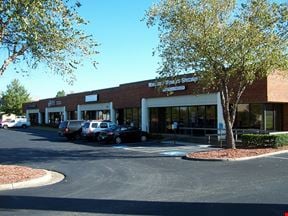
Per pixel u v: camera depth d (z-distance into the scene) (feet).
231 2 69.41
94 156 77.51
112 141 112.16
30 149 95.61
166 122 127.85
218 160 65.92
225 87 75.72
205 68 72.02
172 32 71.67
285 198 34.63
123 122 153.17
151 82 129.39
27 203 35.88
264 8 67.92
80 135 129.49
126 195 38.22
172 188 41.19
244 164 60.08
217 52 68.59
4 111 310.24
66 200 36.70
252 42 67.56
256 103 97.45
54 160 71.72
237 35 67.67
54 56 53.36
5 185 44.21
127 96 144.36
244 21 68.85
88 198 37.29
